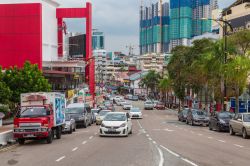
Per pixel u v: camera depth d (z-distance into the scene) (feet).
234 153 65.00
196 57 237.25
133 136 101.09
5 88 142.10
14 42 241.14
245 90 185.16
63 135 107.45
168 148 71.05
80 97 268.00
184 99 308.40
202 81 224.53
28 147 75.87
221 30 236.43
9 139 83.15
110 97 521.65
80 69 311.88
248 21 205.57
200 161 53.93
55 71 249.34
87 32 301.22
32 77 154.71
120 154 61.57
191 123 162.40
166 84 387.96
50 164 50.98
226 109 166.50
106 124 99.76
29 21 240.53
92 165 49.39
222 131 126.62
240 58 153.38
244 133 99.25
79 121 143.74
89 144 79.82
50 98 87.20
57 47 292.81
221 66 158.30
